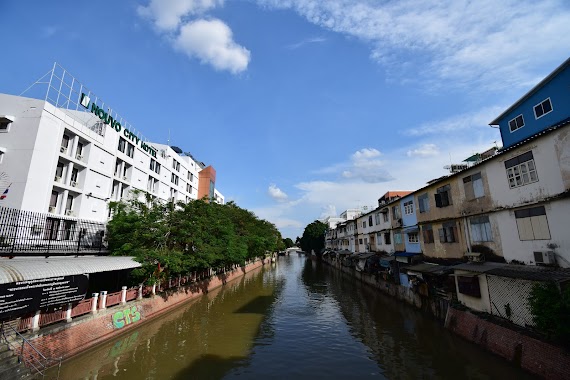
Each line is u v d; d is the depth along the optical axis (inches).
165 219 907.4
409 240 948.0
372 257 1220.5
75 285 524.7
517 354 423.8
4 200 754.8
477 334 514.3
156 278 784.9
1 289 403.5
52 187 839.1
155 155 1454.2
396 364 482.0
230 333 667.4
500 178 557.6
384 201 1558.8
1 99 827.4
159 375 458.3
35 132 799.1
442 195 745.0
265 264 2780.5
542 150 471.5
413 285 794.8
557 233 448.5
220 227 1077.1
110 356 529.3
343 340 613.0
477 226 621.6
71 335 497.7
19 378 389.7
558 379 356.5
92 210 996.6
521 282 469.4
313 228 3275.1
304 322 756.0
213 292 1218.0
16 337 415.2
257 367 486.6
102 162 1051.9
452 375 429.1
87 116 1107.3
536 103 590.6
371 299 999.0
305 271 2096.5
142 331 673.6
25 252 646.5
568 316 349.4
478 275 560.7
